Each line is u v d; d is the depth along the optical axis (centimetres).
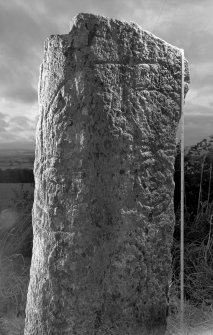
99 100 269
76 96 270
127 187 278
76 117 271
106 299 279
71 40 270
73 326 272
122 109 276
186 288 409
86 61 267
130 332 284
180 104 299
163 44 291
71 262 271
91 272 273
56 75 276
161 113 290
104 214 275
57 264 273
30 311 288
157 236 290
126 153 277
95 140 271
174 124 296
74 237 271
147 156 284
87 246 271
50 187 279
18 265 443
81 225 271
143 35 283
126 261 280
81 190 270
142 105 282
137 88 280
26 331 291
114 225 278
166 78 291
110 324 279
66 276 272
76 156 271
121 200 277
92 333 275
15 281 403
